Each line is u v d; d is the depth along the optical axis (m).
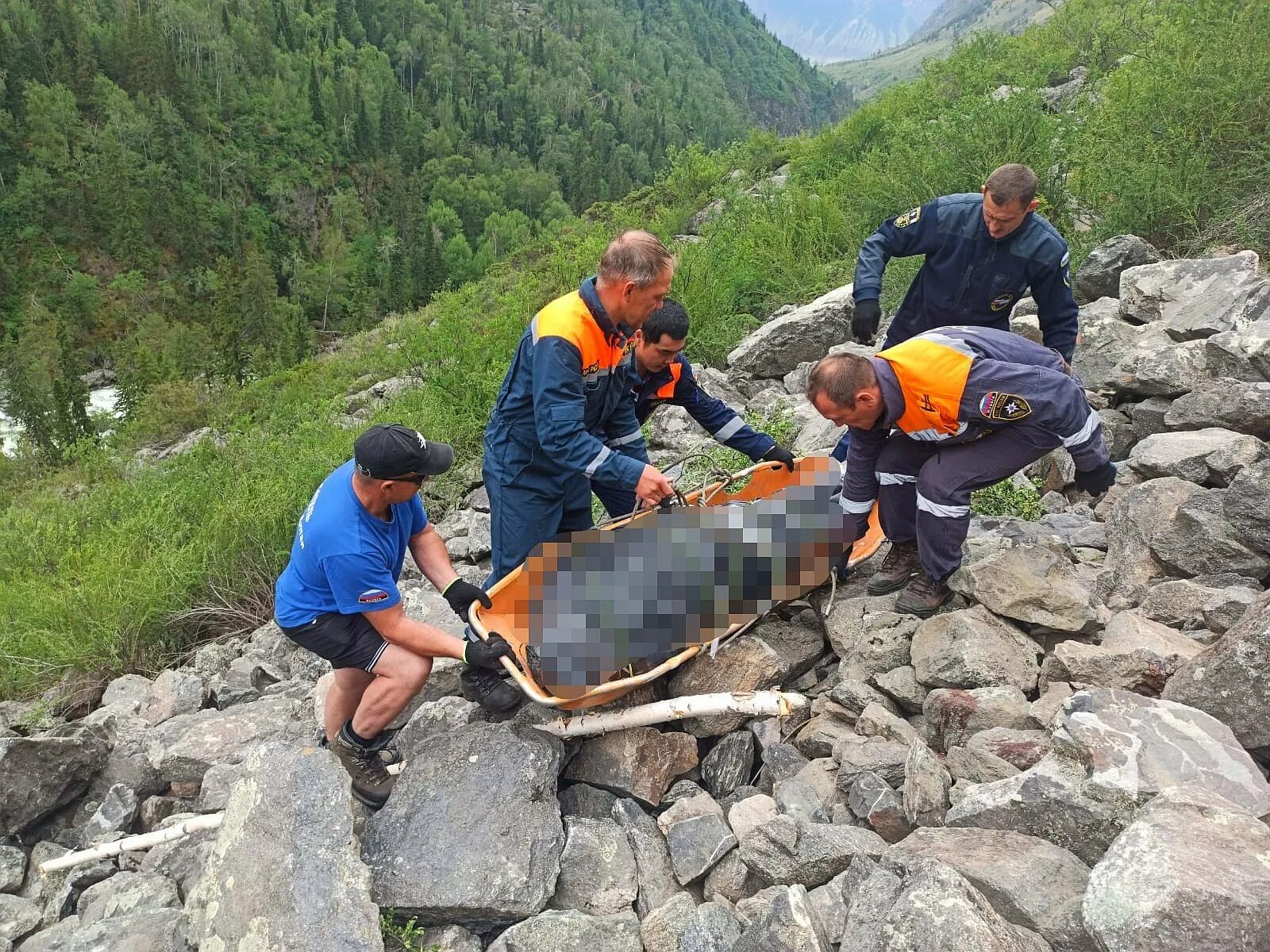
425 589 4.86
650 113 172.62
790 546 3.65
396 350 15.96
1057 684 3.07
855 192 10.20
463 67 167.12
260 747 2.95
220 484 8.35
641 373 4.00
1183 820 2.05
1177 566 3.54
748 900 2.61
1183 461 4.07
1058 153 7.77
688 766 3.37
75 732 4.39
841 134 14.58
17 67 110.81
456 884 2.70
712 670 3.54
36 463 22.55
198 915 2.70
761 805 2.97
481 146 147.00
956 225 4.20
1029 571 3.43
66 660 5.84
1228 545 3.39
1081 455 3.33
